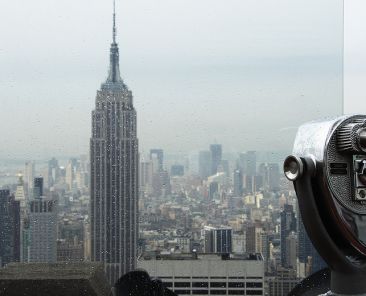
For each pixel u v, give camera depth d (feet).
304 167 4.16
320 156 4.16
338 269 4.33
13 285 6.63
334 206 4.16
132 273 7.55
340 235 4.25
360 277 4.33
